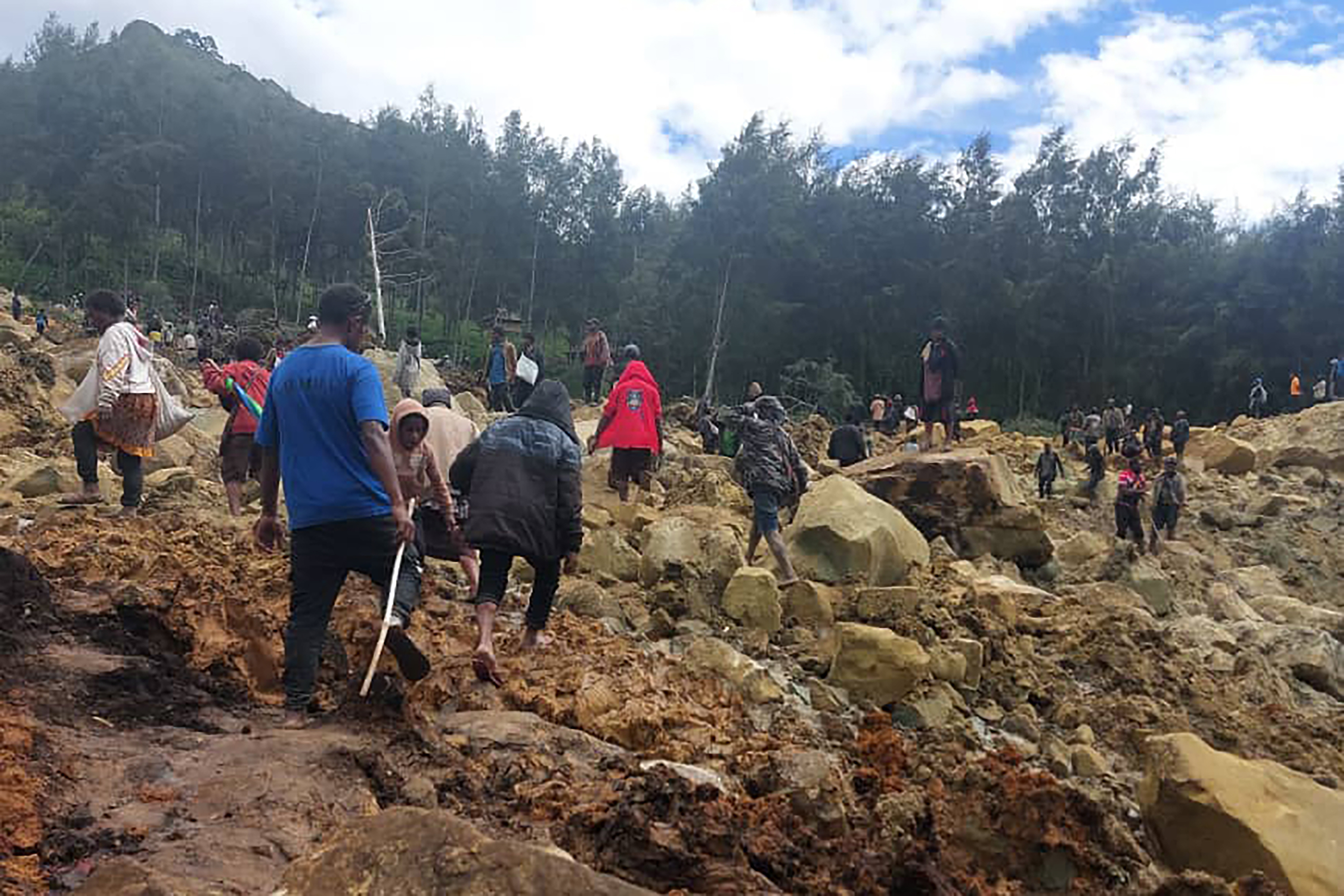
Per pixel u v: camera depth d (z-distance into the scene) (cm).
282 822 317
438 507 597
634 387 1062
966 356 4956
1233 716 732
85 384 732
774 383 4938
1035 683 736
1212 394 4634
